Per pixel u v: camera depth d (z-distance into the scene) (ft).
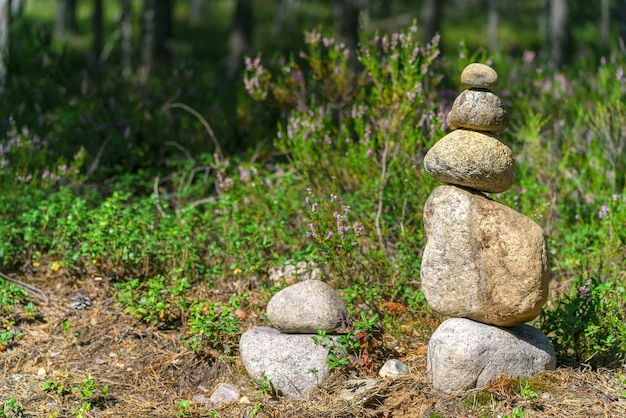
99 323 18.24
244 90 29.58
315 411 14.80
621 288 17.40
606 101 24.25
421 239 19.54
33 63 33.78
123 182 25.13
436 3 66.03
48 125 29.43
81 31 92.63
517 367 14.83
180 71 32.68
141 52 55.47
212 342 17.19
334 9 92.27
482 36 88.94
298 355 15.72
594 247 19.47
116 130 28.58
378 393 14.93
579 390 14.71
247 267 19.19
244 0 65.31
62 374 16.46
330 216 18.58
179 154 28.37
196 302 18.21
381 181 20.56
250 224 20.97
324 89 24.64
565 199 22.52
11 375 16.56
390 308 17.65
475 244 14.71
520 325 15.70
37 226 21.59
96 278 19.57
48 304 18.93
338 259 18.03
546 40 72.74
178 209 23.24
